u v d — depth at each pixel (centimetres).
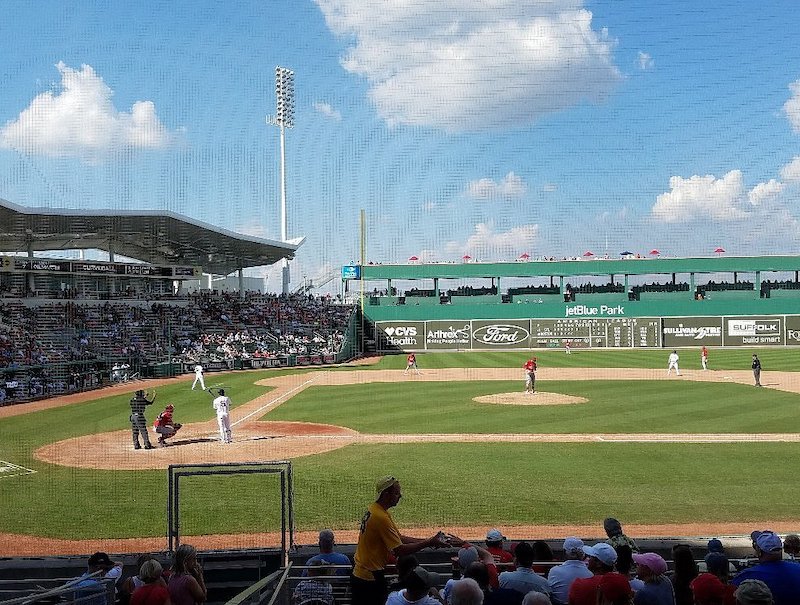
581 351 6481
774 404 2689
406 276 7025
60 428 2353
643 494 1396
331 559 821
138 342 4912
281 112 6525
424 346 6875
